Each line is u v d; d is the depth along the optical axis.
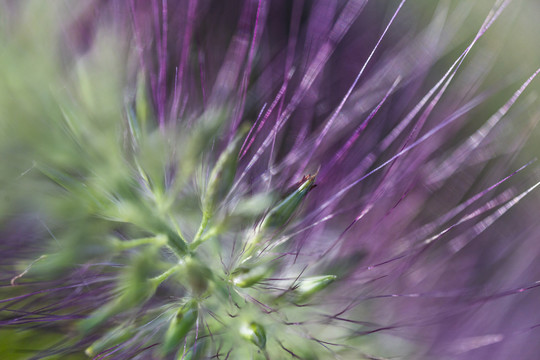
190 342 0.12
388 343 0.14
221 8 0.15
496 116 0.15
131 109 0.12
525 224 0.16
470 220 0.16
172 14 0.15
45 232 0.12
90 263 0.12
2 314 0.12
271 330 0.12
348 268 0.13
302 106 0.15
